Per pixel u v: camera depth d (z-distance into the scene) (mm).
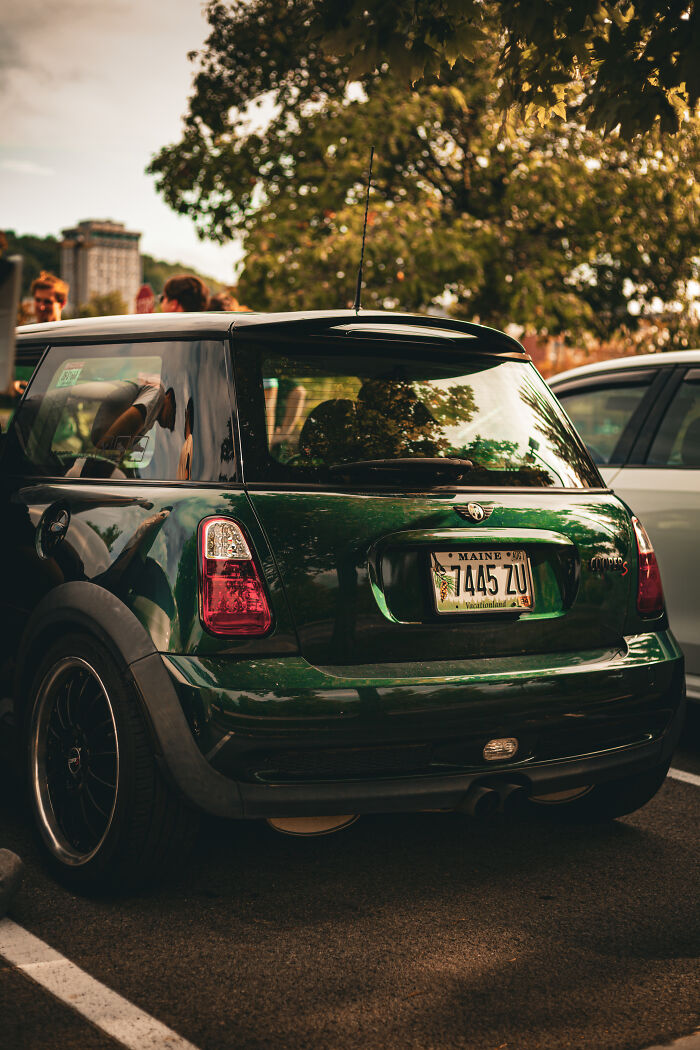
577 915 3148
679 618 4965
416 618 3053
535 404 3564
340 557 2969
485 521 3178
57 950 2830
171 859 3057
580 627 3328
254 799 2850
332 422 3146
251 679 2840
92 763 3164
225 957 2822
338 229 16719
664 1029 2516
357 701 2883
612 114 4562
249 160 20297
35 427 3684
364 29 4410
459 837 3781
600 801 3809
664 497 5051
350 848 3645
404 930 3018
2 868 2992
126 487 3203
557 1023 2535
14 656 3451
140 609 2961
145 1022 2488
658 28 4371
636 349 21391
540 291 17594
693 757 4914
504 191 18828
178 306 6859
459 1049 2414
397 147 18031
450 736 2990
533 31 4398
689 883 3404
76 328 3768
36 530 3391
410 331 3367
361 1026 2500
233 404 3074
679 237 19438
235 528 2918
